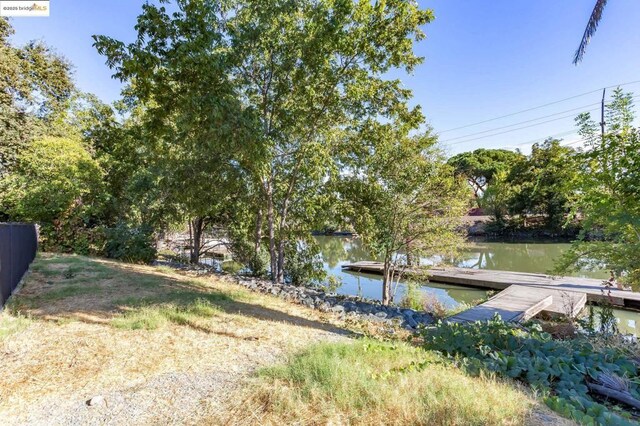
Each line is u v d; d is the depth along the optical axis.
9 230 4.91
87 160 10.63
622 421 2.12
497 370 2.96
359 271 15.52
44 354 3.00
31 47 13.61
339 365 2.69
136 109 11.34
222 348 3.36
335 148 8.81
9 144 12.00
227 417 2.10
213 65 5.46
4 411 2.16
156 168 10.53
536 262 17.81
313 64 7.38
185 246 17.70
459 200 9.14
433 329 4.10
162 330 3.77
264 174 8.34
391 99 8.16
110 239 10.37
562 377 2.90
